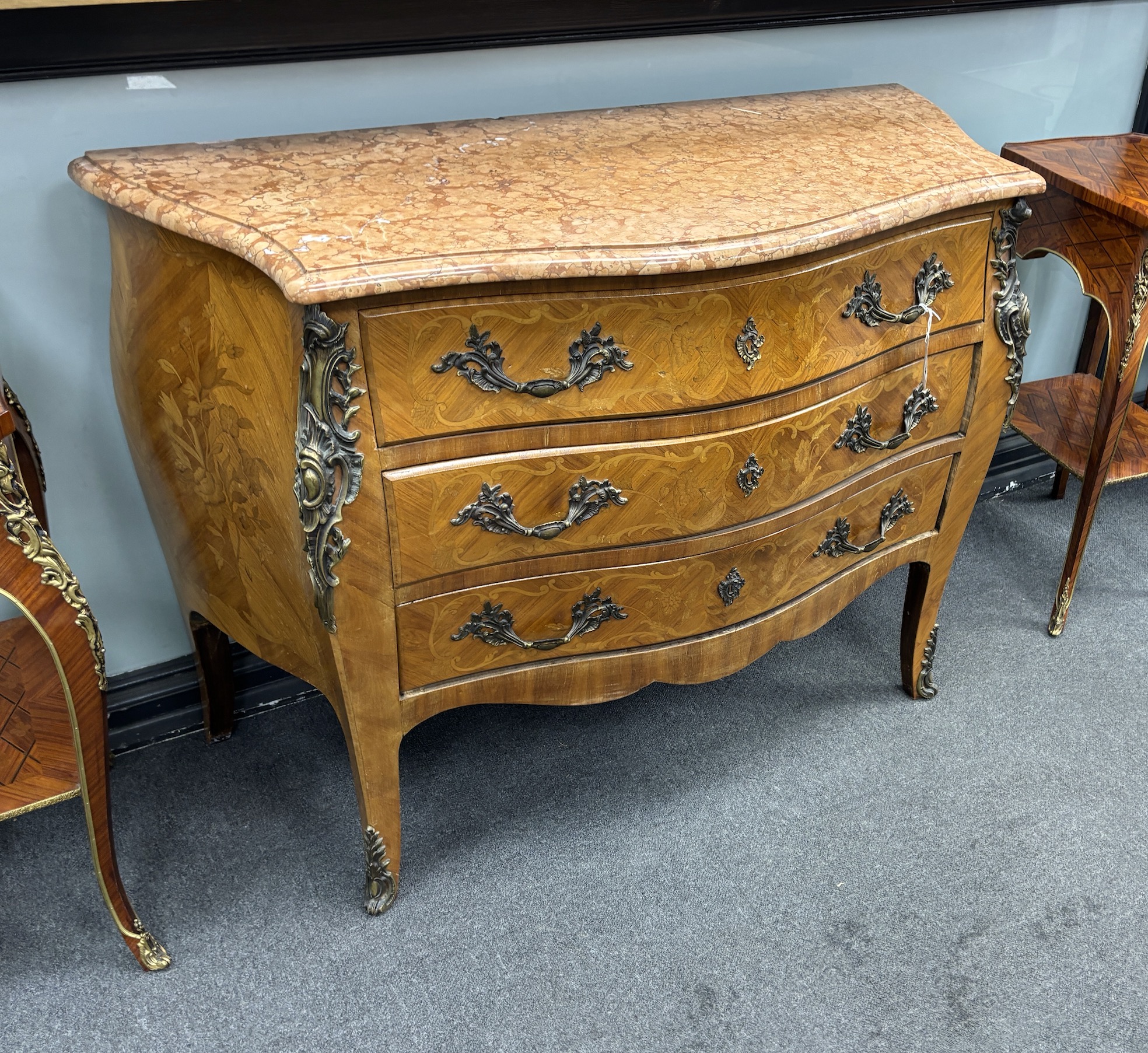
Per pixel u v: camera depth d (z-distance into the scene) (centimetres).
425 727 188
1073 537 203
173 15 137
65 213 145
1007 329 155
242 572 143
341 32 147
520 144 146
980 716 193
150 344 132
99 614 176
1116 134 221
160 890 156
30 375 154
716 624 153
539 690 147
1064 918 156
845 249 130
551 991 144
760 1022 140
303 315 108
